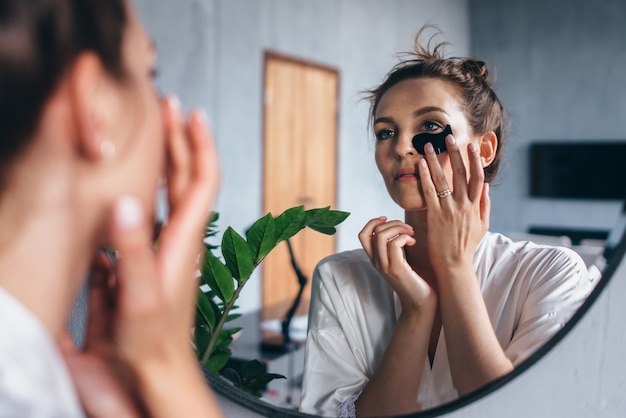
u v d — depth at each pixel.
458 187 0.54
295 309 0.56
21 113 0.21
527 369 0.54
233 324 0.56
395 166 0.56
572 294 0.52
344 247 0.57
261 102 0.59
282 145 0.58
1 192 0.22
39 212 0.23
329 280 0.56
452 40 0.54
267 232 0.56
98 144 0.22
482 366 0.54
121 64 0.23
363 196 0.57
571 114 0.52
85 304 0.59
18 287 0.23
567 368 0.56
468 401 0.55
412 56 0.55
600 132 0.52
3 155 0.21
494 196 0.54
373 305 0.56
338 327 0.56
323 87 0.58
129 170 0.24
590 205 0.52
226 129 0.57
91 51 0.22
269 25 0.58
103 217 0.24
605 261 0.52
